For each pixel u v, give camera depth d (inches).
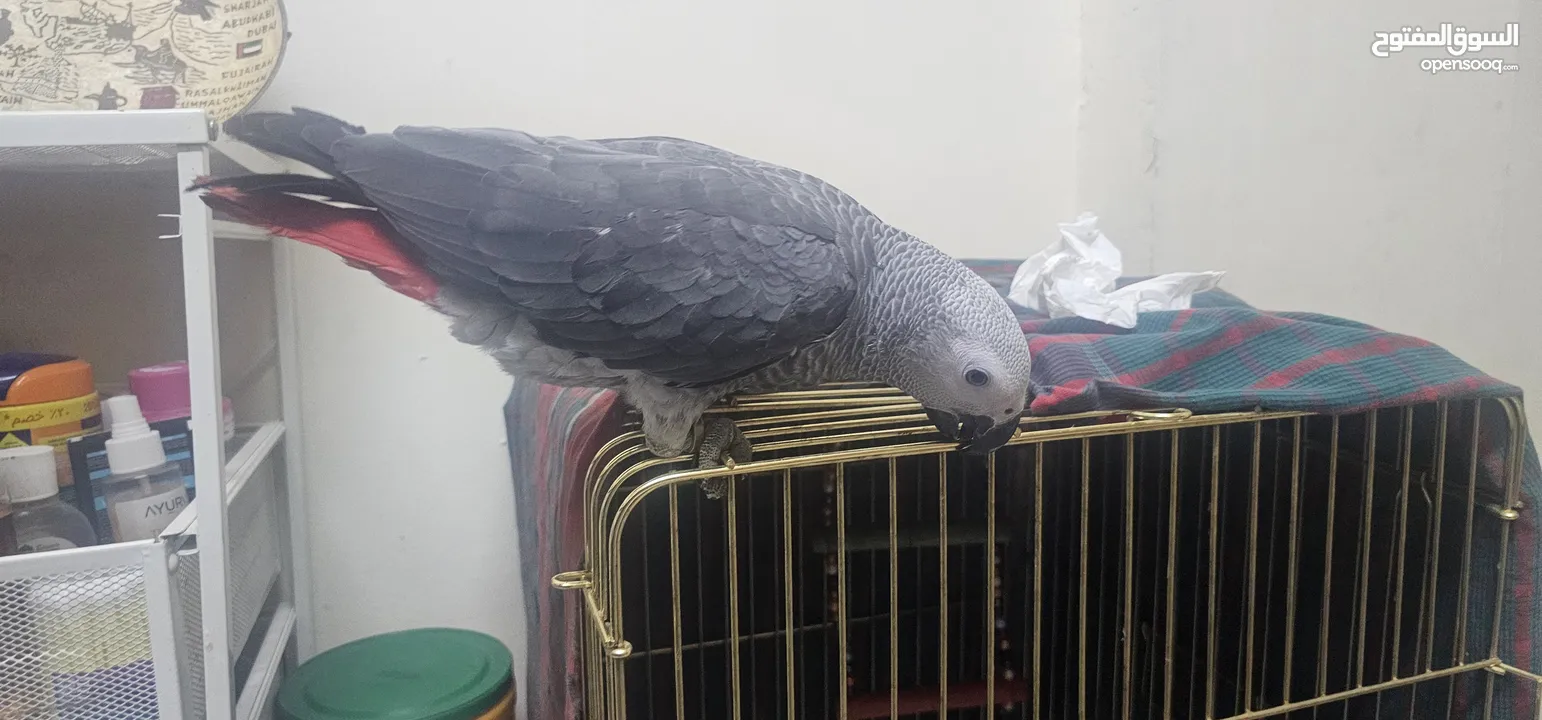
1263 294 44.0
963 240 51.1
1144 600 35.7
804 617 36.0
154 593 23.3
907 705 35.9
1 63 28.7
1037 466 27.7
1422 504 28.9
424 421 42.4
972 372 26.2
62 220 35.5
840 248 26.4
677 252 23.6
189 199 23.4
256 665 34.1
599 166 24.5
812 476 36.3
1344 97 39.7
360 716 31.2
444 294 25.1
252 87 31.9
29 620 22.4
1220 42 44.8
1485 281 35.9
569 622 27.5
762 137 46.1
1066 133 53.1
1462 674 28.4
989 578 28.1
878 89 48.3
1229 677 34.2
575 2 42.4
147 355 36.8
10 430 26.3
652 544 33.7
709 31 44.6
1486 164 35.5
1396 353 28.4
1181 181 47.6
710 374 25.1
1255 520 28.4
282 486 39.8
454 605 43.8
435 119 40.9
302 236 24.2
